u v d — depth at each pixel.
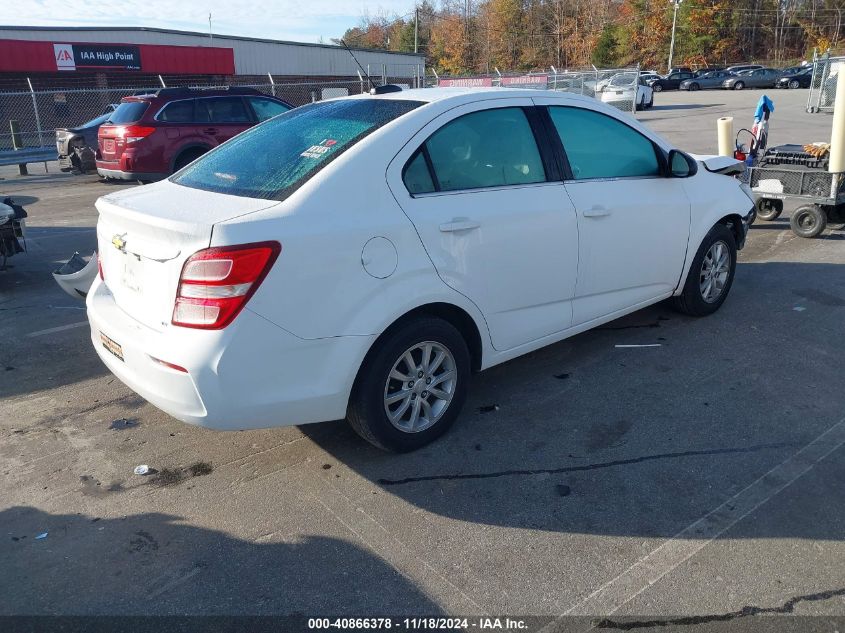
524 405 4.16
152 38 31.62
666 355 4.80
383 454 3.66
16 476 3.52
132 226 3.18
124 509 3.24
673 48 61.03
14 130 20.03
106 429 3.98
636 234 4.54
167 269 2.99
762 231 8.47
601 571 2.78
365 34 82.81
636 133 4.65
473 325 3.76
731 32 65.94
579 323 4.39
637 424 3.91
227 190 3.39
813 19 71.06
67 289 5.09
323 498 3.30
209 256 2.84
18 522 3.15
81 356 5.06
